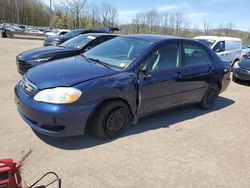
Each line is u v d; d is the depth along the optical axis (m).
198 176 3.15
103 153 3.45
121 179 2.96
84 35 8.27
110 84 3.56
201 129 4.55
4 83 6.57
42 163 3.12
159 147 3.75
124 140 3.85
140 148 3.67
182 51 4.67
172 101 4.59
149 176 3.07
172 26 57.72
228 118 5.25
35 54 6.53
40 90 3.32
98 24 55.75
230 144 4.08
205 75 5.12
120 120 3.85
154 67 4.16
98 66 3.96
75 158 3.28
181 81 4.59
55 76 3.51
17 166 2.29
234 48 11.43
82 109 3.33
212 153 3.73
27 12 81.50
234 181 3.12
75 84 3.34
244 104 6.41
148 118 4.79
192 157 3.57
